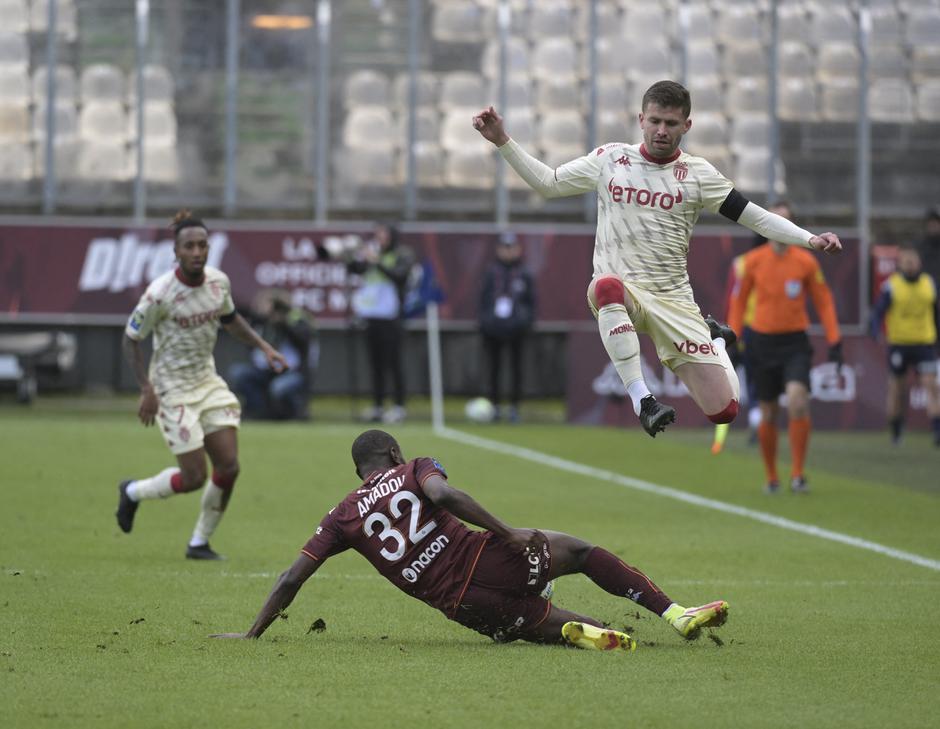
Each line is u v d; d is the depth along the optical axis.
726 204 26.05
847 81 87.31
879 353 74.81
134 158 82.56
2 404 77.44
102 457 55.00
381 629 26.41
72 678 21.98
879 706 20.92
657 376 73.81
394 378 73.25
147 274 77.25
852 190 86.94
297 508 43.97
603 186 26.47
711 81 87.75
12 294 76.44
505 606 23.98
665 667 23.23
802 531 40.88
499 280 74.06
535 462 57.09
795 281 47.88
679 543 38.28
